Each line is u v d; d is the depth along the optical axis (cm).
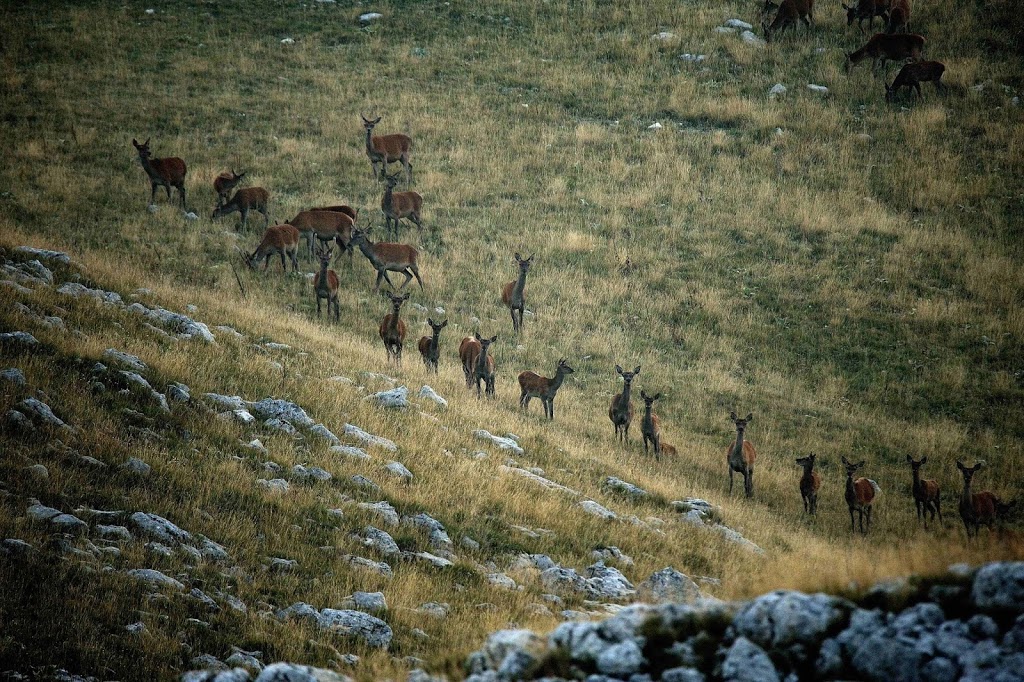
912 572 638
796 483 1984
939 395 2397
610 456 1877
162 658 803
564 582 1170
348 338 2273
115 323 1641
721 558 1416
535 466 1656
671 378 2439
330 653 869
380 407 1700
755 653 557
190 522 1095
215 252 2711
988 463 2106
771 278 2889
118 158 3166
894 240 3061
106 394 1328
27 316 1500
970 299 2789
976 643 531
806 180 3362
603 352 2522
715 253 3000
